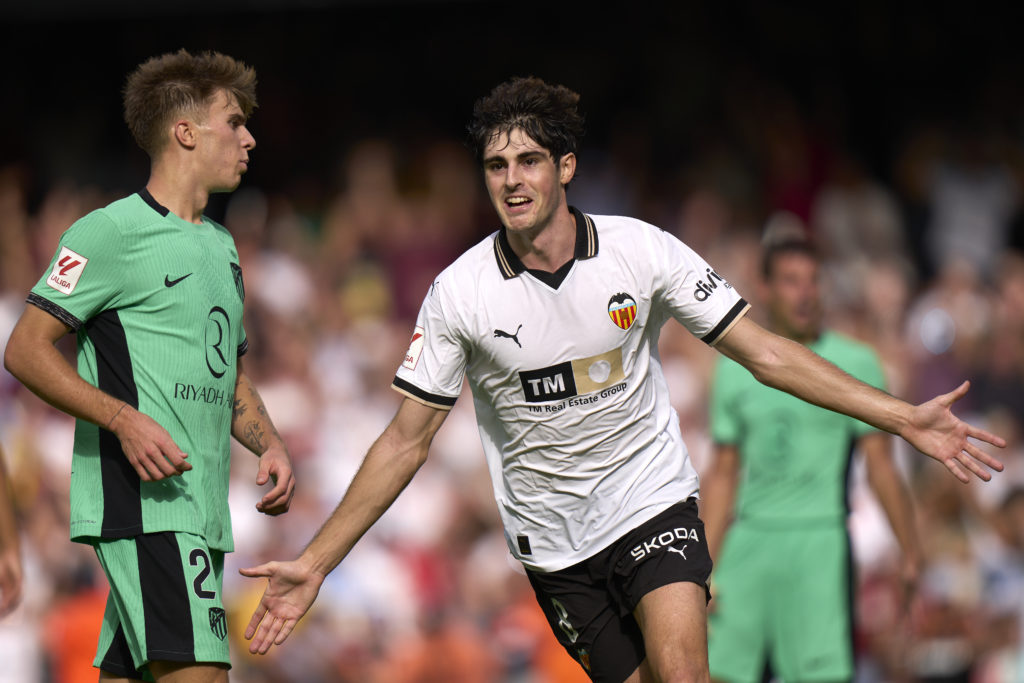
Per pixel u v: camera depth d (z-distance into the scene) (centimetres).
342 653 3150
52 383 1562
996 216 5022
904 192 5144
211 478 1666
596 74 5397
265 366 3988
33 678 3023
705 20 5419
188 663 1606
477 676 3130
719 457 2494
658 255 1627
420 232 4847
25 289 4419
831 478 2464
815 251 2469
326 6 5131
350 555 3334
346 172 5100
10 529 1872
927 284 4847
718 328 1628
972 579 3269
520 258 1616
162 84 1677
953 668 3175
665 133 5253
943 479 3422
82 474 1636
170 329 1630
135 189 5012
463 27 5444
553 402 1622
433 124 5375
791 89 5344
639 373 1642
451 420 3812
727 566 2505
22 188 4919
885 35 5397
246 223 4806
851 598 2467
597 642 1712
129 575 1611
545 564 1709
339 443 3781
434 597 3356
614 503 1652
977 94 5334
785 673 2484
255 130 5191
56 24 5212
